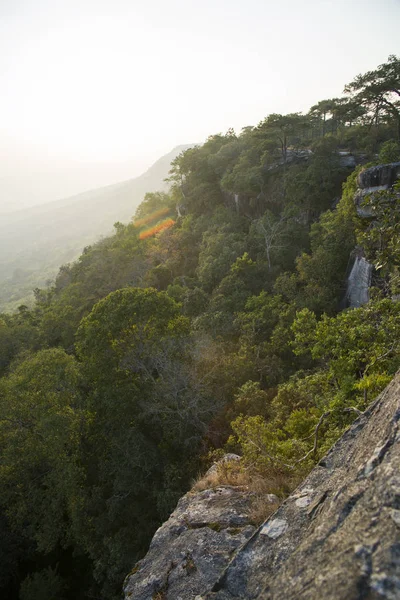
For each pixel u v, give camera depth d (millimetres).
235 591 3719
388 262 10000
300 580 2867
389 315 10984
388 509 2791
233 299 27891
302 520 4051
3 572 17531
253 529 5902
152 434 16531
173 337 16984
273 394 17281
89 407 16688
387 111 38188
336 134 48750
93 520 15094
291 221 35219
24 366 18141
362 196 19875
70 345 34000
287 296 26078
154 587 5449
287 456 8398
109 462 15953
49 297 56656
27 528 16281
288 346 20656
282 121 38531
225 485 7668
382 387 8773
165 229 53969
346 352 11461
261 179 41312
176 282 37875
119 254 43281
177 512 7312
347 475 4035
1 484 15719
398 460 3266
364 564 2459
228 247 35031
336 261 24484
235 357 19125
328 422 9945
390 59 34688
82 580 17812
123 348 16766
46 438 15328
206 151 55375
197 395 15766
